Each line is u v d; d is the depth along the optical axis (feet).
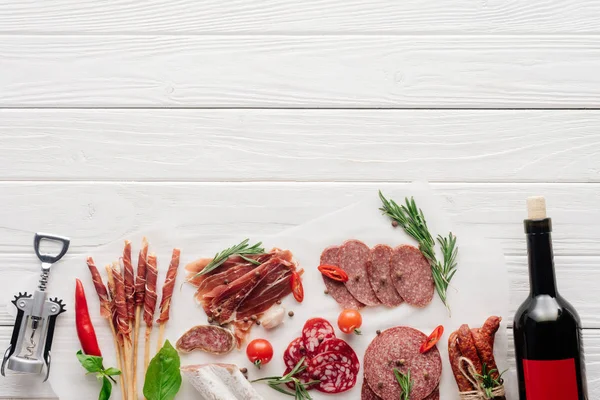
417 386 3.26
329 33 3.45
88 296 3.32
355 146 3.42
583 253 3.37
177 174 3.40
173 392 3.13
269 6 3.46
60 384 3.27
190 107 3.43
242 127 3.42
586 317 3.34
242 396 3.17
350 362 3.29
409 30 3.46
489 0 3.45
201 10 3.46
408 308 3.34
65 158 3.39
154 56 3.44
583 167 3.41
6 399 3.27
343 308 3.34
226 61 3.44
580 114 3.44
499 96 3.44
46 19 3.44
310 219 3.38
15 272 3.34
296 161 3.41
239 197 3.39
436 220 3.38
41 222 3.36
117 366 3.27
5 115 3.41
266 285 3.34
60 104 3.41
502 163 3.42
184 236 3.37
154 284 3.31
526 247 3.37
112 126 3.41
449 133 3.43
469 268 3.36
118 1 3.46
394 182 3.41
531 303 3.07
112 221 3.37
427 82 3.44
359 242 3.37
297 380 3.24
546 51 3.46
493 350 3.29
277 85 3.43
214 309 3.32
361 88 3.43
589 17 3.44
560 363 3.00
